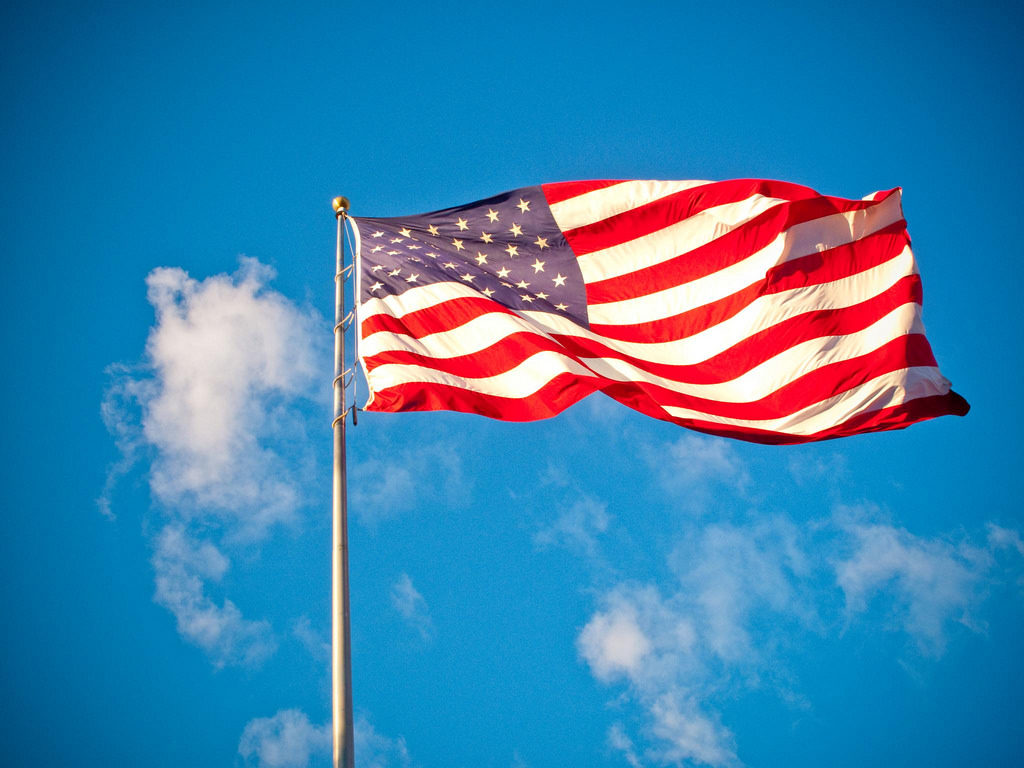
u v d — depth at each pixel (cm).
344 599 1067
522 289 1483
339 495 1165
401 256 1484
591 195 1562
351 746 962
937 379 1375
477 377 1325
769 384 1389
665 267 1505
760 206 1506
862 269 1461
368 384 1288
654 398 1369
